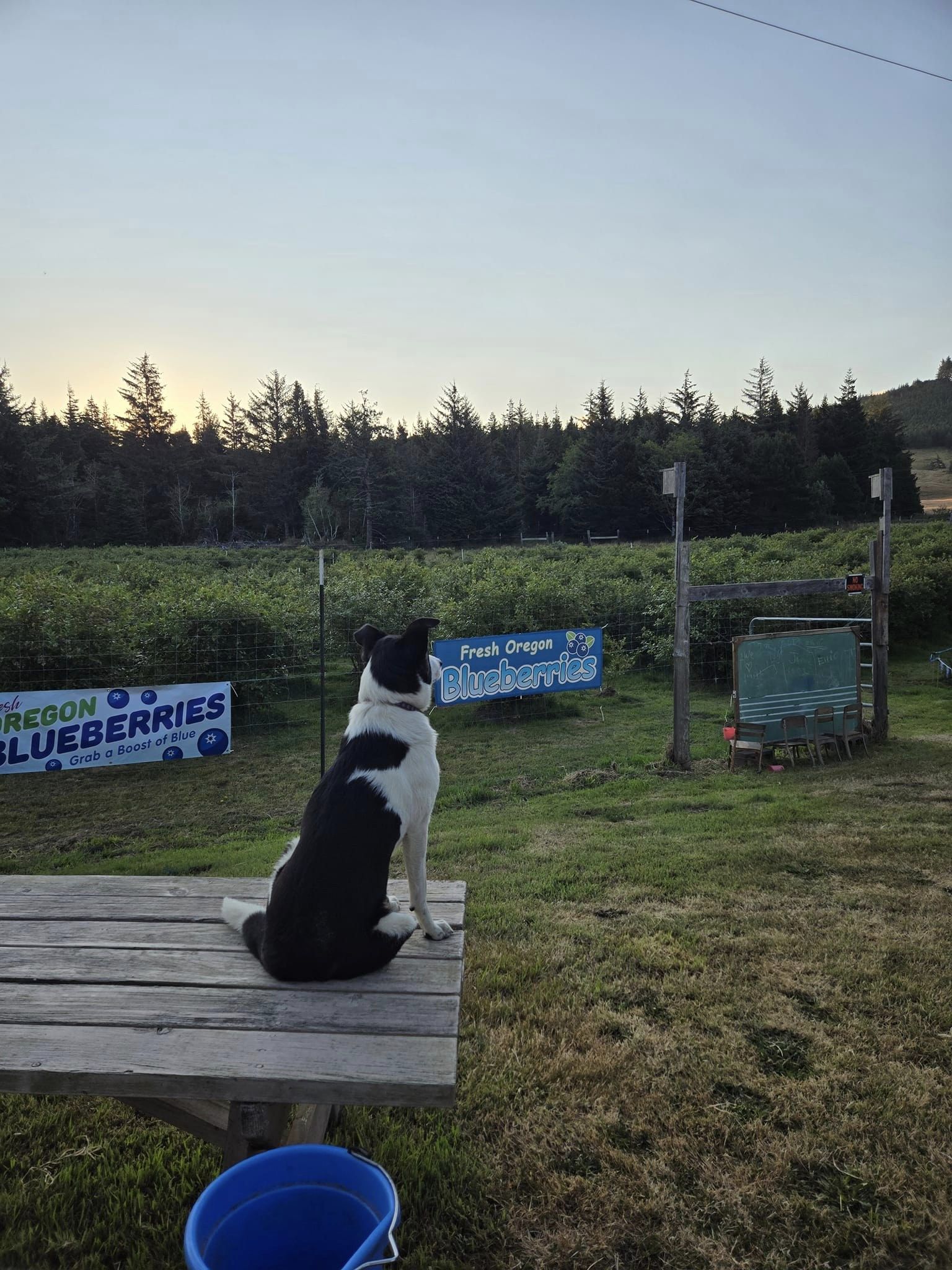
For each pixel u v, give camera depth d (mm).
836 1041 3326
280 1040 2117
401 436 97562
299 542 70188
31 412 66875
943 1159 2656
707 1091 2996
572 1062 3180
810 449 75875
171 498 75188
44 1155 2777
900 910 4668
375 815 2559
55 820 7754
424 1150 2729
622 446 68000
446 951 2691
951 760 8992
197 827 7527
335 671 12922
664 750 9594
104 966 2525
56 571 23531
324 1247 1995
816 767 8992
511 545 69125
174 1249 2365
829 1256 2307
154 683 10914
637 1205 2475
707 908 4738
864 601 16391
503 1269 2285
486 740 10859
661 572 19594
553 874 5367
